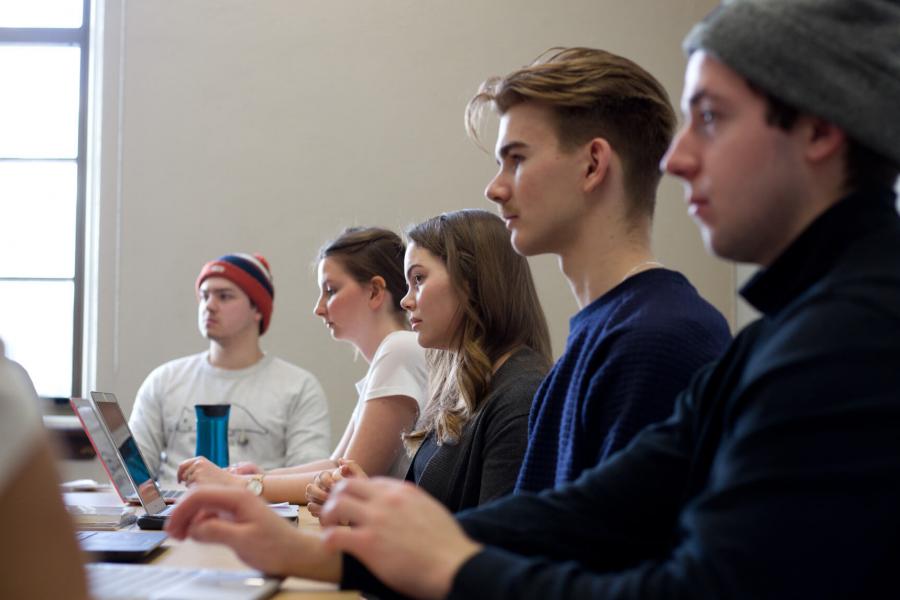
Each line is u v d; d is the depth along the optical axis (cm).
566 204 130
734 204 81
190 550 129
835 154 79
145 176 395
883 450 66
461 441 174
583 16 398
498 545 95
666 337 115
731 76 81
